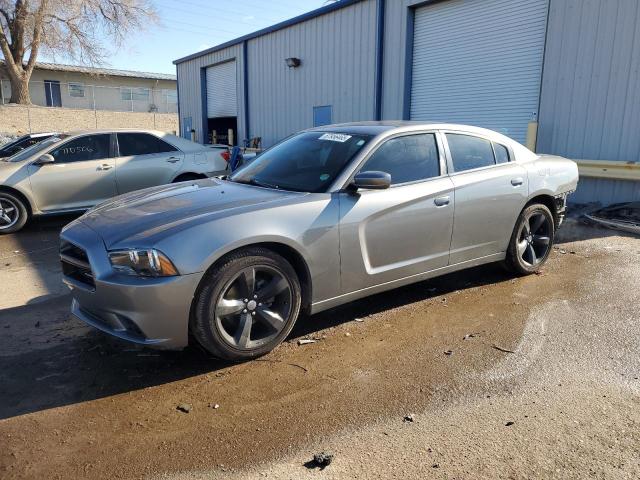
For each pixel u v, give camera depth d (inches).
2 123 1222.9
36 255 271.1
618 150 343.0
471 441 106.1
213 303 130.6
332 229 148.0
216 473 98.3
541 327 162.4
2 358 146.6
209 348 133.3
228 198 151.6
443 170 177.6
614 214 319.3
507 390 125.6
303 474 97.3
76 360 145.0
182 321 127.6
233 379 133.2
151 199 159.8
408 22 493.4
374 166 162.2
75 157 332.5
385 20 516.1
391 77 517.7
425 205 167.8
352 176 157.0
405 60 501.0
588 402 119.9
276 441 107.4
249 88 753.6
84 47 1272.1
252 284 136.9
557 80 373.4
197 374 136.0
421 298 190.1
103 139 341.1
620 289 196.2
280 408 119.5
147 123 1483.8
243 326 137.2
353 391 126.2
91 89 1647.4
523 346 149.3
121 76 1678.2
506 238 198.2
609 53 341.4
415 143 174.1
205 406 121.0
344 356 144.8
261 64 718.5
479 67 443.2
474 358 142.3
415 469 98.0
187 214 138.9
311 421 114.1
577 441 105.7
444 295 193.2
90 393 127.8
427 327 163.9
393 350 148.2
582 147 362.9
